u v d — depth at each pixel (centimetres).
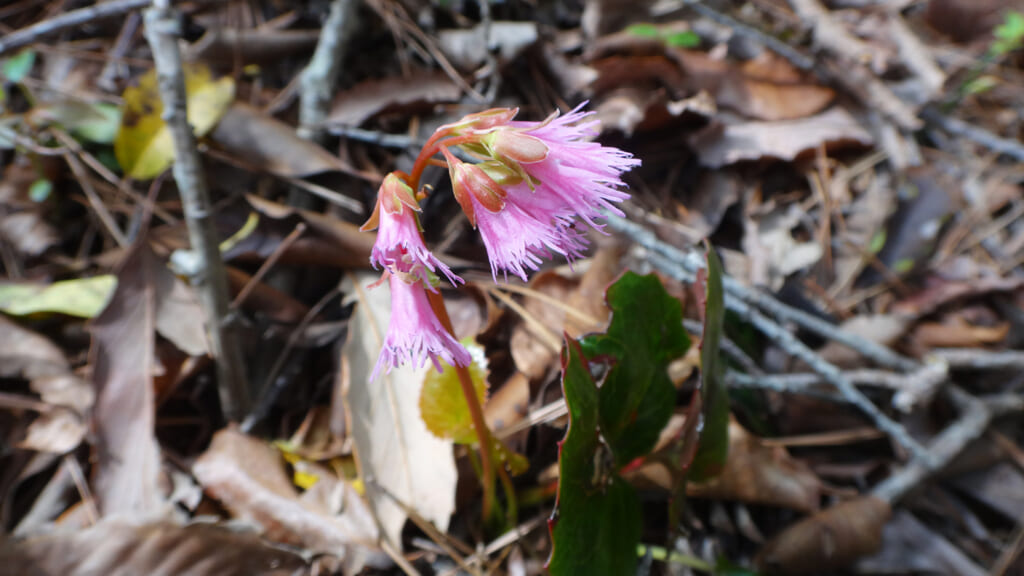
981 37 44
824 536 28
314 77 32
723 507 29
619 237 31
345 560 24
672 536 24
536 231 17
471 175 17
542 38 36
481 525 26
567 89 36
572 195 17
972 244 35
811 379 30
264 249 29
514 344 28
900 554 28
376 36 36
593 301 29
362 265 29
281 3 37
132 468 25
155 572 23
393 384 26
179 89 24
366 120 34
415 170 18
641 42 36
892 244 35
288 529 25
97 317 26
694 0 37
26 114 31
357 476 26
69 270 30
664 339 24
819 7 40
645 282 23
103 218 31
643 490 28
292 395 29
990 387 32
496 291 29
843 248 35
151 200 31
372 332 28
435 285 19
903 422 31
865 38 42
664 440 28
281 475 26
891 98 37
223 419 28
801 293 34
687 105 35
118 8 31
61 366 27
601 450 22
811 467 30
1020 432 31
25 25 36
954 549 28
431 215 31
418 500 25
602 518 22
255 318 29
